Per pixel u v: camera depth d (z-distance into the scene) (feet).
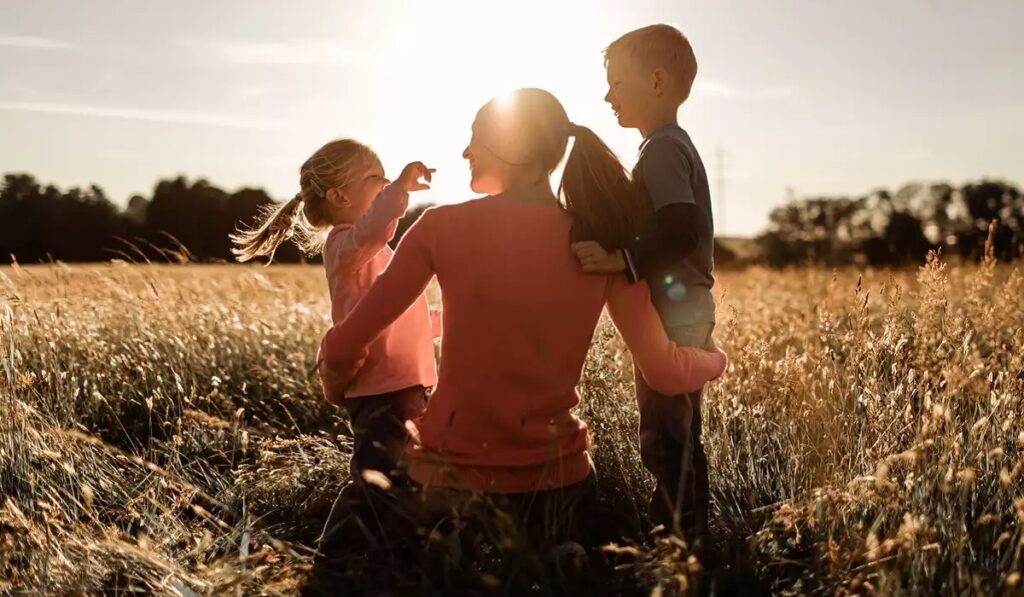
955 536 8.76
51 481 11.64
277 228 12.08
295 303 22.03
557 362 8.84
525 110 8.87
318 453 13.15
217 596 8.71
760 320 20.90
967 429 11.12
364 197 11.30
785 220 180.75
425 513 9.02
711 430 12.94
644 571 7.89
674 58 10.17
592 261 8.61
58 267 20.54
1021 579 7.75
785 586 8.87
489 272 8.63
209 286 21.81
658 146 9.75
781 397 12.69
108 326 18.70
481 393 8.79
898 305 13.79
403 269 8.84
